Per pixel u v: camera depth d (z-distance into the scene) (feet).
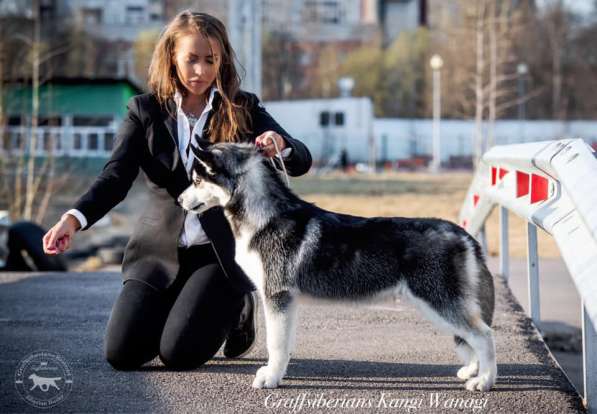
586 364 11.55
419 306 12.51
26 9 100.48
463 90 127.75
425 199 65.00
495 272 26.66
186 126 13.98
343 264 12.68
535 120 160.45
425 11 205.16
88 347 15.31
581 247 10.76
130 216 55.06
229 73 14.39
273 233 12.85
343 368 13.96
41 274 25.41
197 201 13.29
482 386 12.48
